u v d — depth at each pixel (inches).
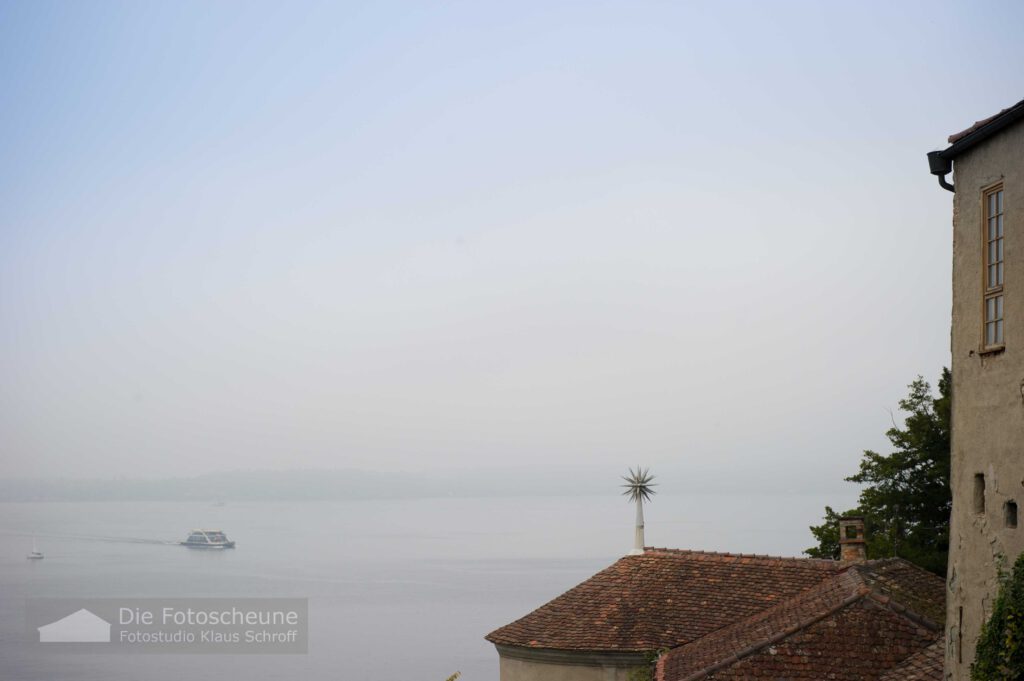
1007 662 666.2
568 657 1299.2
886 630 1068.5
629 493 1531.7
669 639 1262.3
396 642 6609.3
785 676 1037.8
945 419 1961.1
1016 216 699.4
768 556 1374.3
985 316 738.8
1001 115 701.9
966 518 749.9
